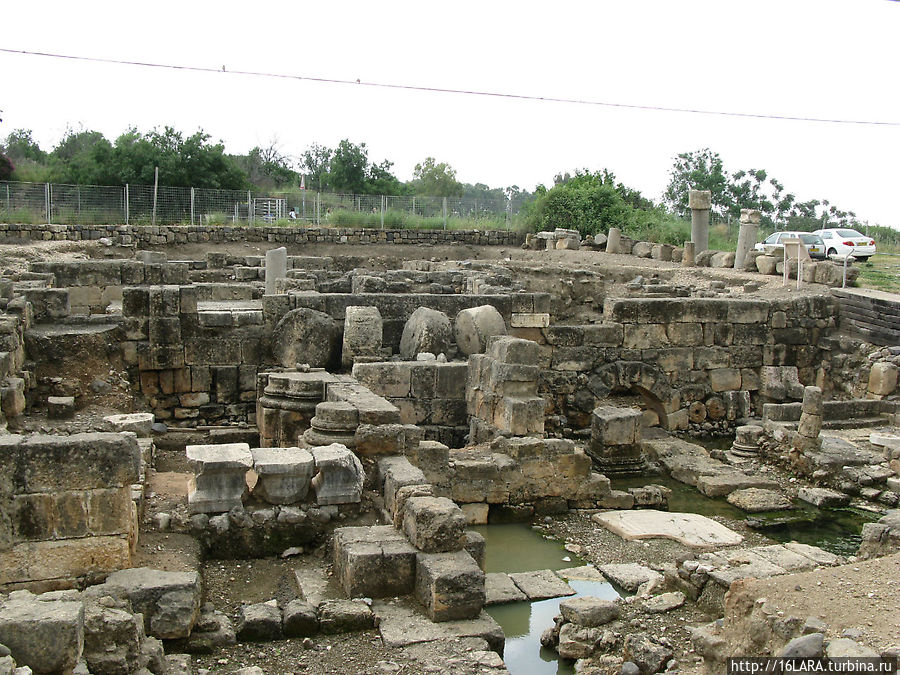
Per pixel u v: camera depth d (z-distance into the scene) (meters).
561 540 10.18
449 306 15.53
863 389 17.20
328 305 14.82
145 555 6.75
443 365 12.76
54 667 4.68
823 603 5.44
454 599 6.39
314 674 5.69
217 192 34.78
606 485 11.33
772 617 5.35
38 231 27.55
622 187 43.59
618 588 8.59
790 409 14.84
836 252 27.97
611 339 16.52
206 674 5.70
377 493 8.41
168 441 12.95
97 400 11.97
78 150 56.06
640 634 7.07
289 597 6.71
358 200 37.53
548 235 32.84
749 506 11.68
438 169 64.19
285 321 14.08
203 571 7.02
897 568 6.01
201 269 23.94
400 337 15.35
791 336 18.03
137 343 13.71
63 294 13.21
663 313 16.83
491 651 5.94
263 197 37.31
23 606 4.90
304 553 7.56
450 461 10.70
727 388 17.53
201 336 14.05
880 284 22.45
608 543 10.02
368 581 6.68
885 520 8.52
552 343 16.16
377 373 12.53
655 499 11.59
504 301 15.76
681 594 8.03
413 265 25.92
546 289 21.44
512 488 10.82
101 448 6.13
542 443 11.00
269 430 11.77
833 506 12.03
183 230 29.70
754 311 17.58
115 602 5.52
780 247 24.16
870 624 5.12
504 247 33.78
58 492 6.06
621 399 17.25
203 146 41.19
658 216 37.59
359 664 5.81
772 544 10.25
